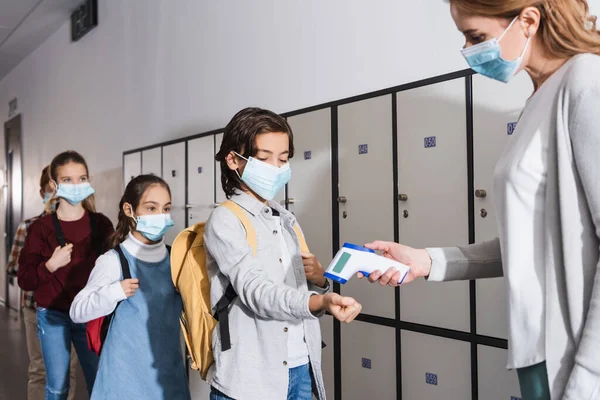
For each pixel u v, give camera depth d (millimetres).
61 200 2268
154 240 1827
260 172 1260
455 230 1580
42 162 5668
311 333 1309
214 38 2855
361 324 1894
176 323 1765
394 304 1771
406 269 1064
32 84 6004
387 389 1798
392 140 1764
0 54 6074
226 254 1192
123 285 1631
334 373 2008
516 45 869
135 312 1697
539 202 815
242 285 1143
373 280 1057
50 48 5426
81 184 2250
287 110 2324
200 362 1320
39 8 4582
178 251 1426
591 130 723
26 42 5605
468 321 1554
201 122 2963
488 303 1502
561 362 776
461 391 1573
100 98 4293
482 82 1504
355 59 1982
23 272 2115
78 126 4758
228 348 1217
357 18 1975
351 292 1930
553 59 862
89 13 4332
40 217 2330
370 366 1859
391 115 1765
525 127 863
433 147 1637
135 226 1817
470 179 1533
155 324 1709
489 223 1490
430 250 1137
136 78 3713
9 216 6812
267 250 1259
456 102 1570
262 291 1107
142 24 3627
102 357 1660
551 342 788
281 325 1212
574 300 758
